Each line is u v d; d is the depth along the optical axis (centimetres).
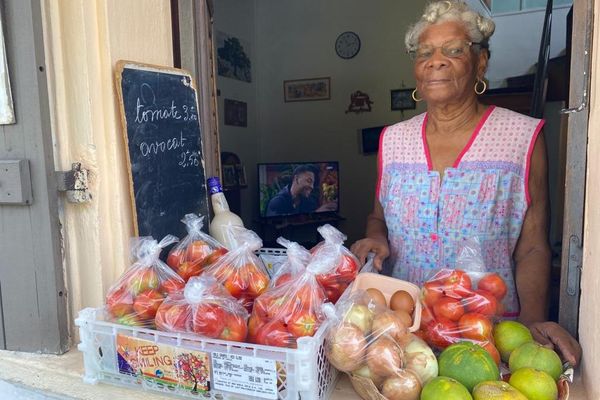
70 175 119
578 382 98
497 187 141
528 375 85
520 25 349
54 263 118
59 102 118
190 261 119
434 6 139
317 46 447
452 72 137
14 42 112
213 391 92
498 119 144
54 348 121
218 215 146
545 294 138
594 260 88
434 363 88
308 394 86
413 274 149
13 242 120
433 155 149
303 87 456
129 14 128
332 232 114
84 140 120
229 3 415
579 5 99
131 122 125
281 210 412
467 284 101
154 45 139
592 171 92
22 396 110
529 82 345
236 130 434
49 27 115
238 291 107
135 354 98
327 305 92
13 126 116
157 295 104
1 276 122
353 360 86
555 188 269
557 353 100
